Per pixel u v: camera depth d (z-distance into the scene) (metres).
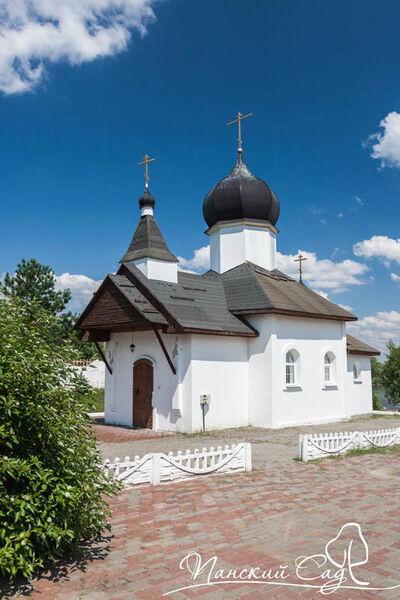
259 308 18.94
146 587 4.76
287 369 20.08
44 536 4.57
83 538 5.97
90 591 4.67
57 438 5.16
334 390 21.97
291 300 20.81
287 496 8.17
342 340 22.78
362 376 27.14
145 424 18.48
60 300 32.06
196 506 7.54
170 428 17.47
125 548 5.77
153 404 18.17
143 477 8.87
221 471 9.95
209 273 24.61
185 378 17.22
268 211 24.22
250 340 19.56
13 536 4.39
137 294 17.97
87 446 5.68
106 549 5.73
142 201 20.47
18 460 4.63
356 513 7.24
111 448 13.55
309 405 20.42
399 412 26.92
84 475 5.33
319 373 21.20
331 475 9.95
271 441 14.93
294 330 20.19
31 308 6.10
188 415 16.94
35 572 5.07
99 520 5.69
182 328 16.44
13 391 4.97
